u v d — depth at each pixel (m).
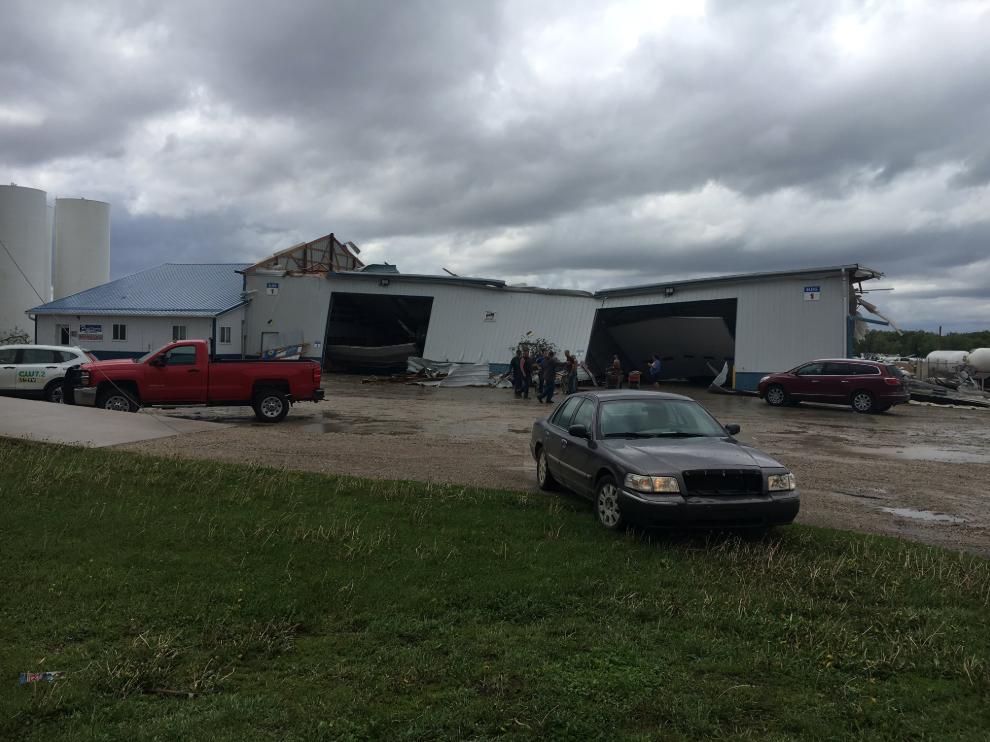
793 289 27.88
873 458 12.82
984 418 21.27
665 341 38.59
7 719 3.36
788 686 3.92
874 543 6.73
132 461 9.41
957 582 5.63
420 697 3.70
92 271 48.47
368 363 37.22
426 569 5.70
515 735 3.33
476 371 31.88
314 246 43.75
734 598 5.25
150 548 6.04
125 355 38.34
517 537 6.71
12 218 43.00
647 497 6.48
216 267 45.31
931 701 3.77
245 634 4.46
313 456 11.04
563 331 33.78
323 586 5.26
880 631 4.74
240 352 38.09
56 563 5.59
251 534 6.48
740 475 6.64
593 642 4.41
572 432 7.83
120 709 3.49
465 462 11.23
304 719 3.43
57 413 13.68
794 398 23.39
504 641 4.41
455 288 34.84
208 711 3.48
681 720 3.47
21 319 43.41
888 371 21.91
